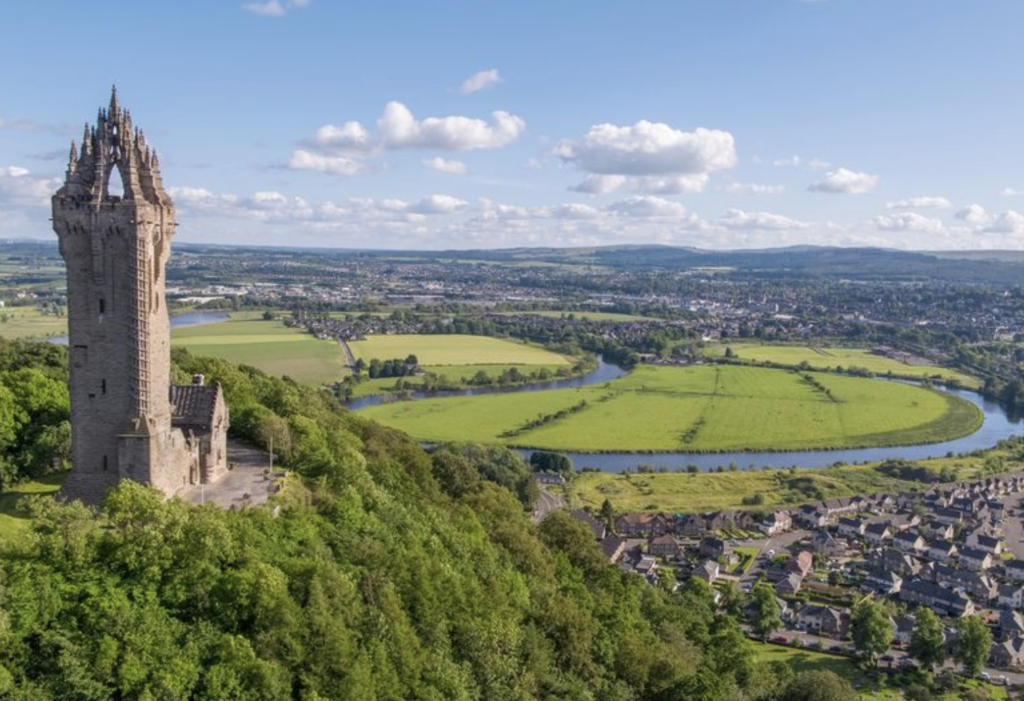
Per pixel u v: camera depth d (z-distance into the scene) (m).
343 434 176.50
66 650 75.75
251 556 95.62
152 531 89.00
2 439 126.44
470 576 129.88
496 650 114.19
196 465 127.12
